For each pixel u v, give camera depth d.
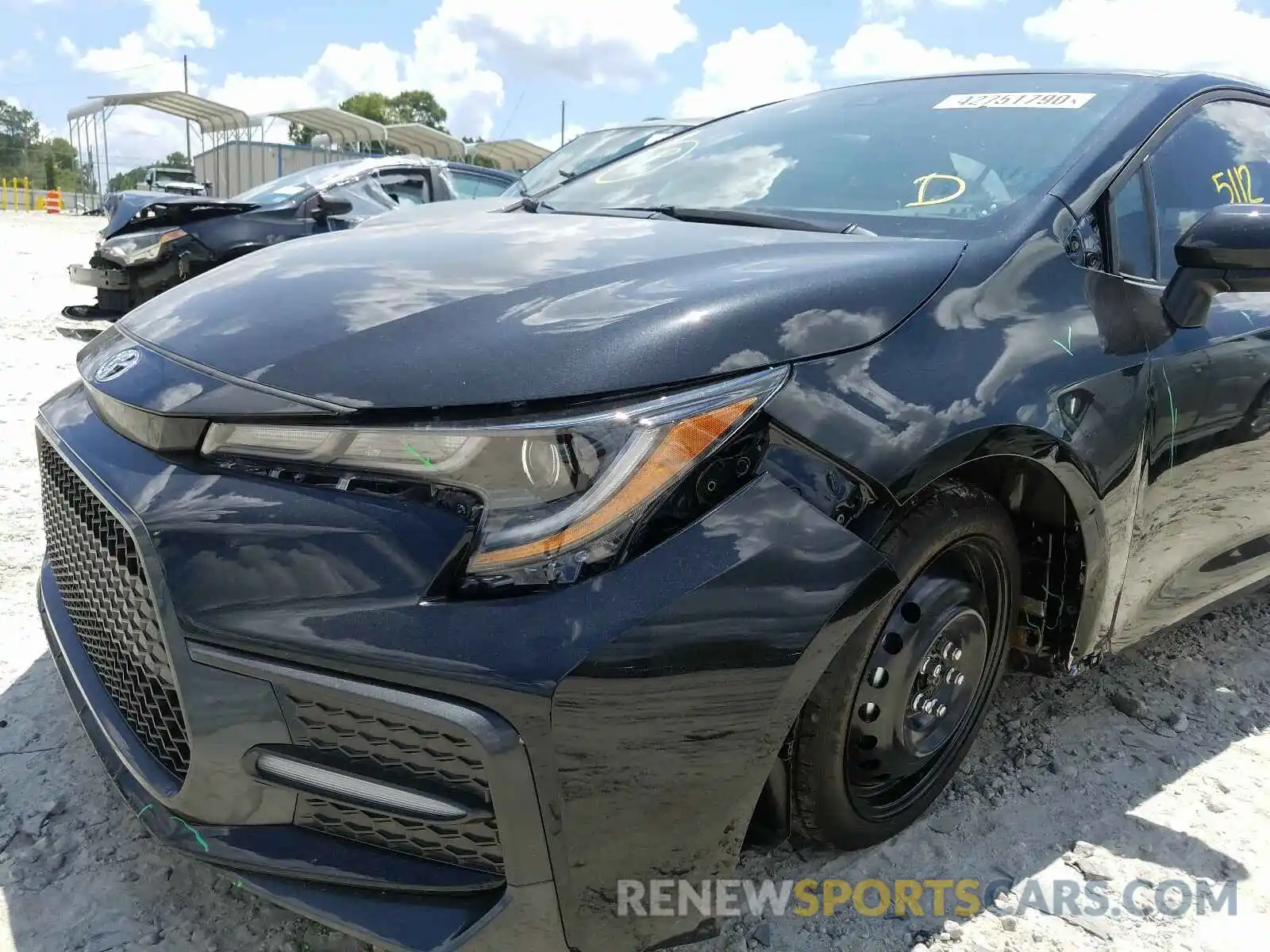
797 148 2.54
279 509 1.34
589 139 6.98
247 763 1.37
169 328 1.72
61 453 1.67
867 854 1.91
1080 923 1.79
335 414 1.36
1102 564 1.97
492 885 1.32
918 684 1.79
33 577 2.89
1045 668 2.20
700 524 1.32
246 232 6.57
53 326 6.66
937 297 1.68
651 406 1.33
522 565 1.26
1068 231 1.97
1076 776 2.22
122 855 1.82
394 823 1.36
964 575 1.83
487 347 1.41
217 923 1.68
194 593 1.34
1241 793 2.20
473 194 8.34
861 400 1.49
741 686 1.32
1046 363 1.75
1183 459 2.10
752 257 1.75
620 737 1.27
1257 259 1.87
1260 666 2.82
